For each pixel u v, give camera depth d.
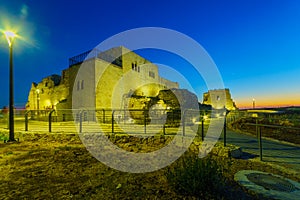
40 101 33.56
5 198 3.48
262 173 4.62
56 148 7.59
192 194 3.49
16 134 9.91
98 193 3.66
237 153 6.08
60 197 3.51
